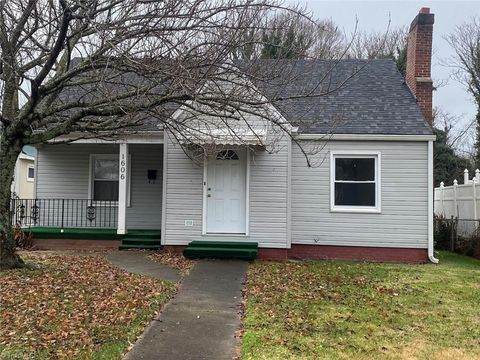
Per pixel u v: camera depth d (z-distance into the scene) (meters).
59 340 5.13
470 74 29.41
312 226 12.25
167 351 4.95
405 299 7.55
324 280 8.87
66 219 14.02
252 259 10.66
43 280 7.85
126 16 7.17
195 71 6.98
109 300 6.77
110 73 8.42
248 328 5.75
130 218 13.66
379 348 5.22
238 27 6.70
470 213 14.53
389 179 12.08
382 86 13.88
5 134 8.43
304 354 4.94
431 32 13.55
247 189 11.47
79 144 13.68
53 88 8.04
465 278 9.48
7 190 8.58
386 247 12.02
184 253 10.72
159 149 13.80
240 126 11.00
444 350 5.21
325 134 11.06
